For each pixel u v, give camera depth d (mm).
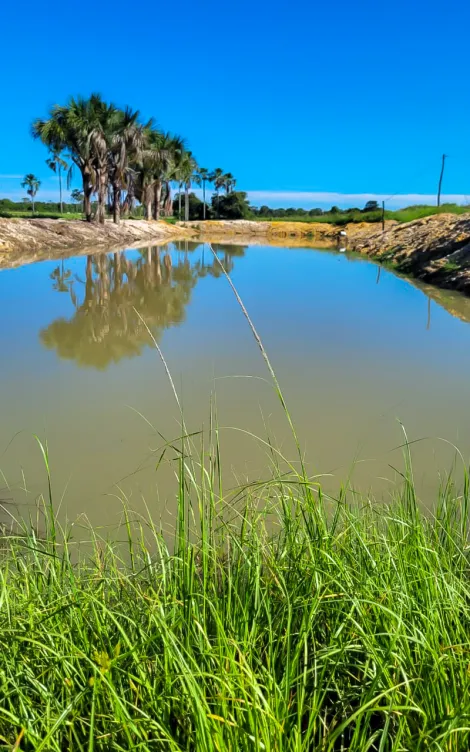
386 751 1479
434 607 1714
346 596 1763
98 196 33625
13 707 1474
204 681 1450
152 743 1434
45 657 1622
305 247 33281
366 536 2287
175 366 6996
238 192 65938
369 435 4859
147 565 2152
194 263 21219
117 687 1546
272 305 11633
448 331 8969
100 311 10836
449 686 1545
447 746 1393
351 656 1750
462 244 16109
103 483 4012
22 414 5355
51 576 2098
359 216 49406
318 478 4031
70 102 30469
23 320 9828
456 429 4965
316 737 1571
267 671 1515
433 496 3750
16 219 28281
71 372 6699
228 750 1312
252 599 1860
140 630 1677
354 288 14211
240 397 5816
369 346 7996
